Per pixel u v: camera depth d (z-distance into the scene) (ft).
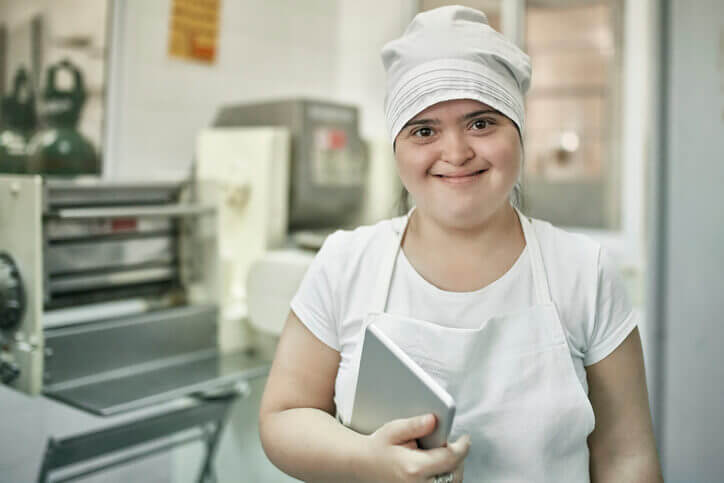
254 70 8.33
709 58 4.80
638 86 7.75
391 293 2.67
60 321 5.92
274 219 6.57
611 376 2.56
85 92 6.47
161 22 7.20
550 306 2.52
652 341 5.20
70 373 4.91
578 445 2.46
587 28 9.55
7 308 4.78
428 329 2.52
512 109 2.43
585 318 2.55
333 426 2.46
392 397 2.27
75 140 6.38
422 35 2.48
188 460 7.30
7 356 4.86
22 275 4.74
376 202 7.97
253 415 7.18
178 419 5.68
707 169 4.88
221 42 7.89
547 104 10.12
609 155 8.29
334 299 2.76
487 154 2.36
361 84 9.34
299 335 2.81
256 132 6.60
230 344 5.99
